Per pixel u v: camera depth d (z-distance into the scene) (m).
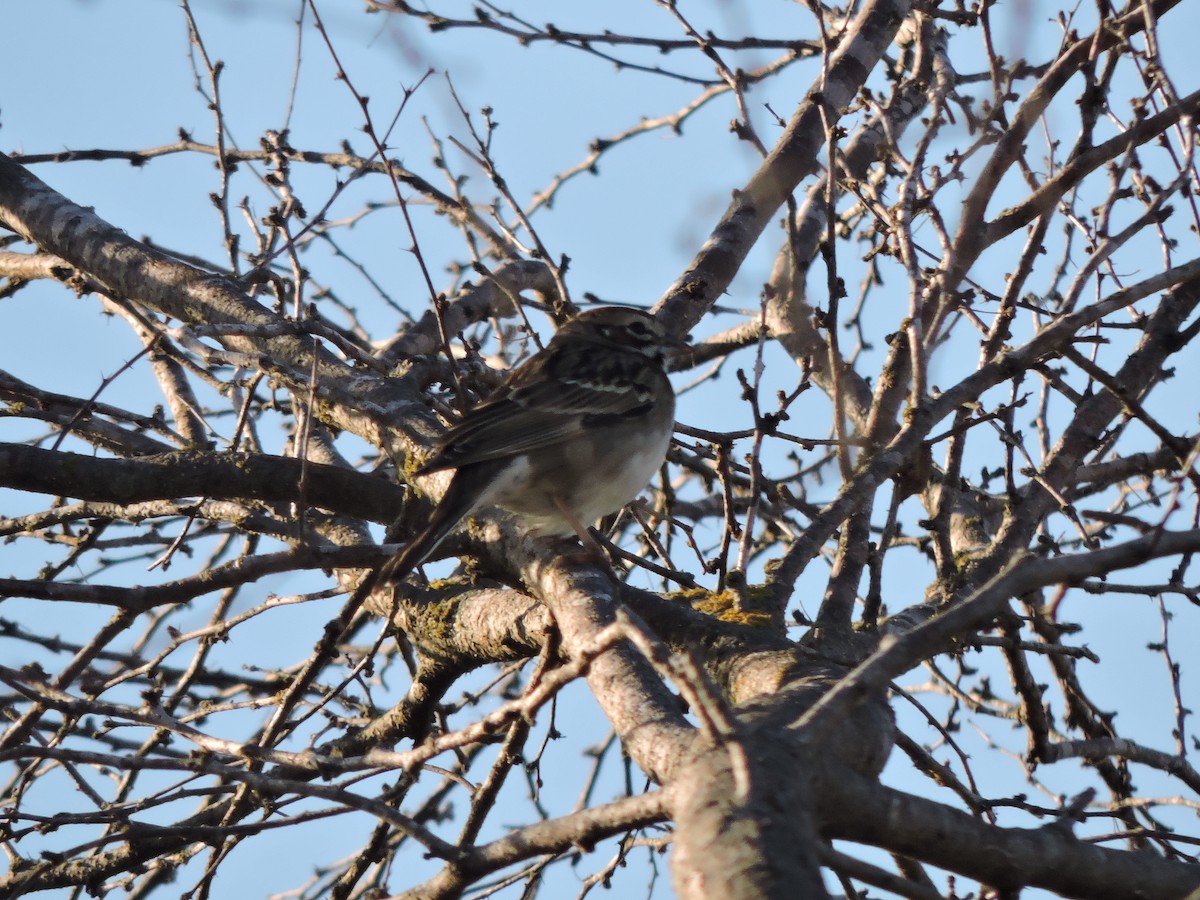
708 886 5.83
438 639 11.69
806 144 13.91
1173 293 12.15
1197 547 6.90
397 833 14.02
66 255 14.95
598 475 11.52
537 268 16.38
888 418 10.90
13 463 11.15
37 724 12.76
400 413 12.25
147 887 14.05
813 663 8.87
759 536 15.98
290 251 12.04
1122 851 7.14
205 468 11.34
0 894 11.66
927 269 11.47
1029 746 10.96
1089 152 10.79
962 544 14.11
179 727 8.50
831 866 6.24
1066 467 11.60
